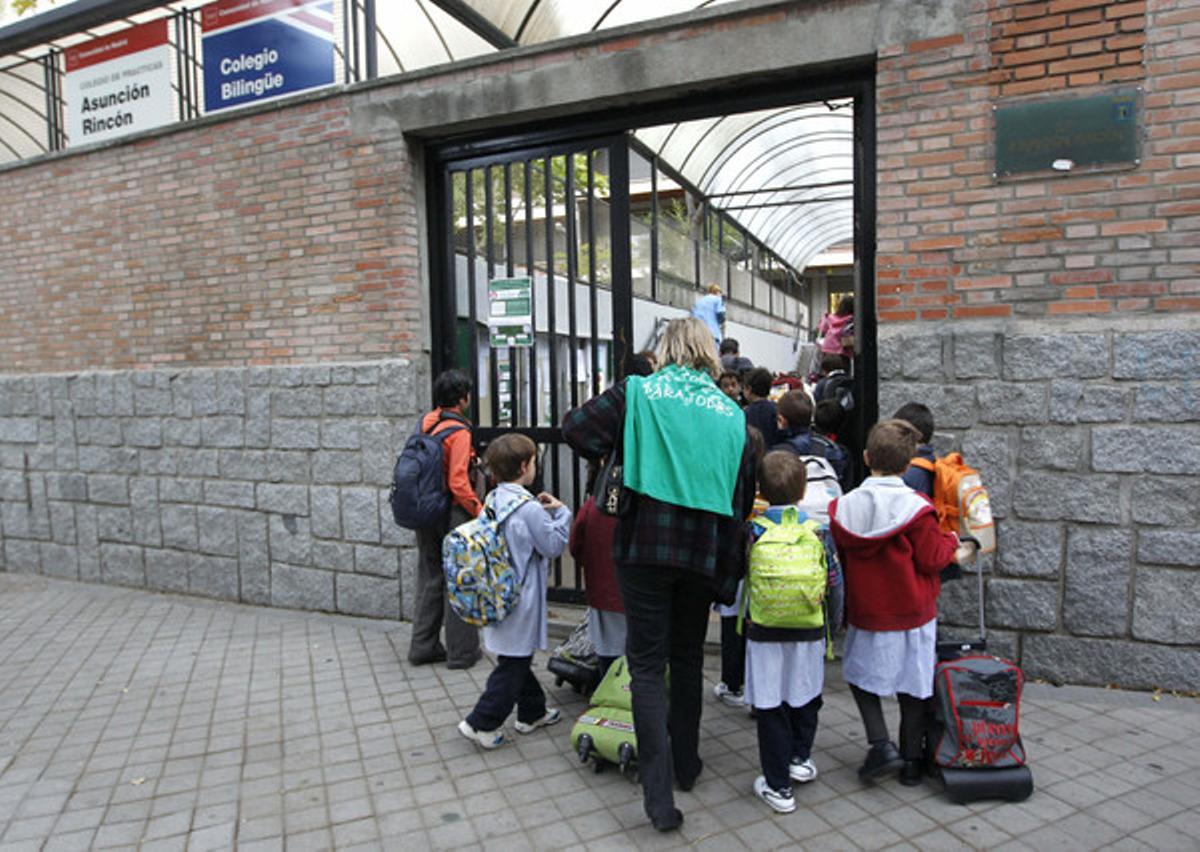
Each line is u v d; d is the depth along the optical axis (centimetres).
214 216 618
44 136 874
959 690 316
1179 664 390
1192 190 378
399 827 312
